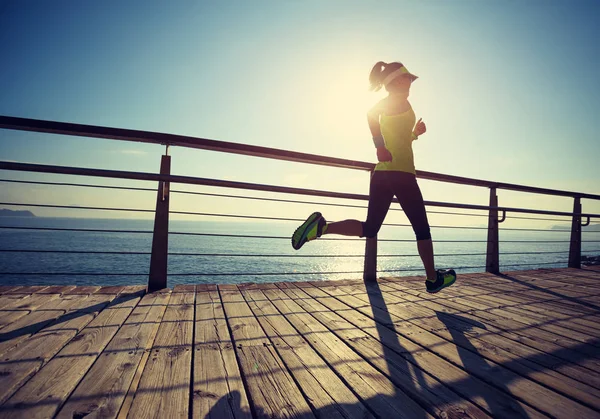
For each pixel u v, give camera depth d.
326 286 2.88
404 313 2.13
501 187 3.91
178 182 2.33
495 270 3.95
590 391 1.18
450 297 2.62
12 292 2.29
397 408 1.03
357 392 1.12
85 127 2.18
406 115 2.07
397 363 1.37
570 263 4.66
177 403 1.01
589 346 1.63
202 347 1.46
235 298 2.35
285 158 2.78
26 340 1.47
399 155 2.05
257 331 1.69
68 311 1.91
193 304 2.16
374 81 2.18
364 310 2.17
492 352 1.52
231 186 2.45
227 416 0.95
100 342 1.47
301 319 1.93
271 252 196.75
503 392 1.16
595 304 2.51
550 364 1.41
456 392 1.15
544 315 2.17
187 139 2.41
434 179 3.35
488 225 3.98
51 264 125.94
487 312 2.21
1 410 0.93
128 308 2.00
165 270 2.50
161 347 1.45
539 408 1.06
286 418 0.95
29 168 1.95
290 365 1.31
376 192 2.12
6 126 2.04
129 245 188.88
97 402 0.99
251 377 1.20
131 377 1.16
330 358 1.40
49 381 1.11
